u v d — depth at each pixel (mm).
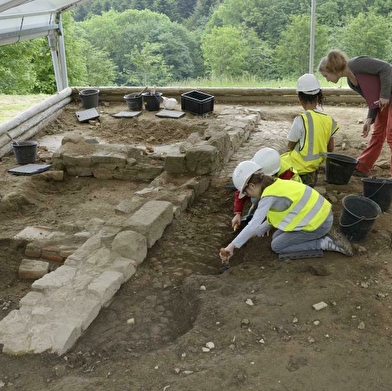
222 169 6520
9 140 8109
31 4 8469
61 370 2861
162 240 4480
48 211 5820
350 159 5570
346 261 3811
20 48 23391
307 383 2607
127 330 3277
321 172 6172
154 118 9500
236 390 2562
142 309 3518
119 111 10430
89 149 6965
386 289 3490
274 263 3842
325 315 3158
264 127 8922
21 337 3066
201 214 5184
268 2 27578
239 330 3051
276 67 23906
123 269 3773
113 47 40469
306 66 22344
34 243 4586
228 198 5531
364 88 5227
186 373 2719
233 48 26453
